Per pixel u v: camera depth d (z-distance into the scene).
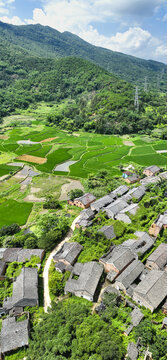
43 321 53.56
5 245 80.38
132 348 44.22
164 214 89.75
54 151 189.88
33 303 59.34
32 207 109.00
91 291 58.16
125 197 104.19
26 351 49.38
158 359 42.19
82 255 73.12
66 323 50.47
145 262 69.94
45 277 68.62
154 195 107.31
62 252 74.88
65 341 45.62
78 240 80.00
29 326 54.34
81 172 146.62
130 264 65.62
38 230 86.38
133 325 49.75
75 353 43.34
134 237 78.44
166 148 195.12
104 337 44.50
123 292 60.72
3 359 48.72
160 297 54.47
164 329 49.59
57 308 56.75
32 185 131.25
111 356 40.84
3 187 130.00
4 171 150.38
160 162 162.62
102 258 69.06
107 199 103.81
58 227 85.88
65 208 106.00
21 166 158.00
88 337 45.03
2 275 70.25
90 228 84.38
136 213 91.81
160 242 77.44
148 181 123.31
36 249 76.56
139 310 53.41
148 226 85.12
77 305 55.34
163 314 53.75
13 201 114.44
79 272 66.06
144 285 57.12
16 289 62.19
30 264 70.81
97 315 52.62
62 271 68.81
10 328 52.47
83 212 94.88
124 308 55.38
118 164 160.12
